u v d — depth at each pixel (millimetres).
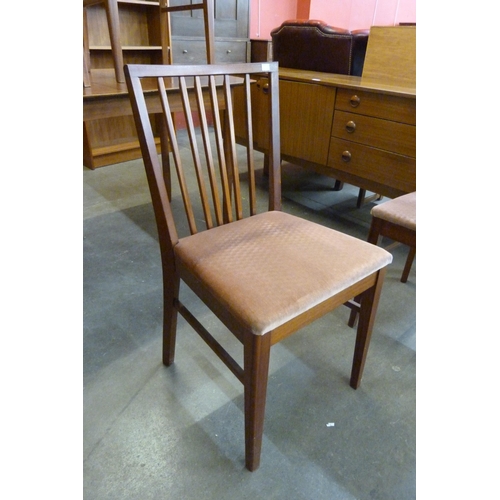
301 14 4625
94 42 2869
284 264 845
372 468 947
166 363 1204
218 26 3523
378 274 939
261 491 890
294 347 1310
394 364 1255
